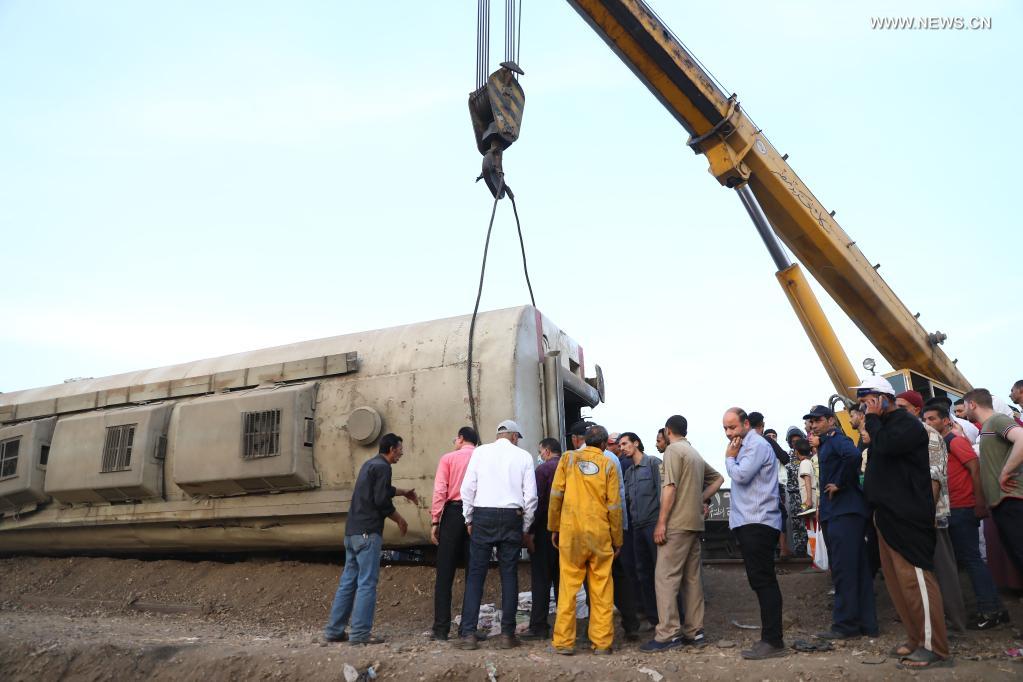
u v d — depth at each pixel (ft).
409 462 27.25
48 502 34.17
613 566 21.80
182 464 30.04
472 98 27.68
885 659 17.10
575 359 32.22
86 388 36.35
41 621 27.40
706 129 35.29
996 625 19.54
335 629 21.67
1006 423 19.52
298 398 28.58
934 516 17.24
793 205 36.14
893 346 39.04
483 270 26.35
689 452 20.45
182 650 21.09
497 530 20.72
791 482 32.12
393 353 28.96
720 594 25.89
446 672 18.29
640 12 32.71
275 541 29.94
